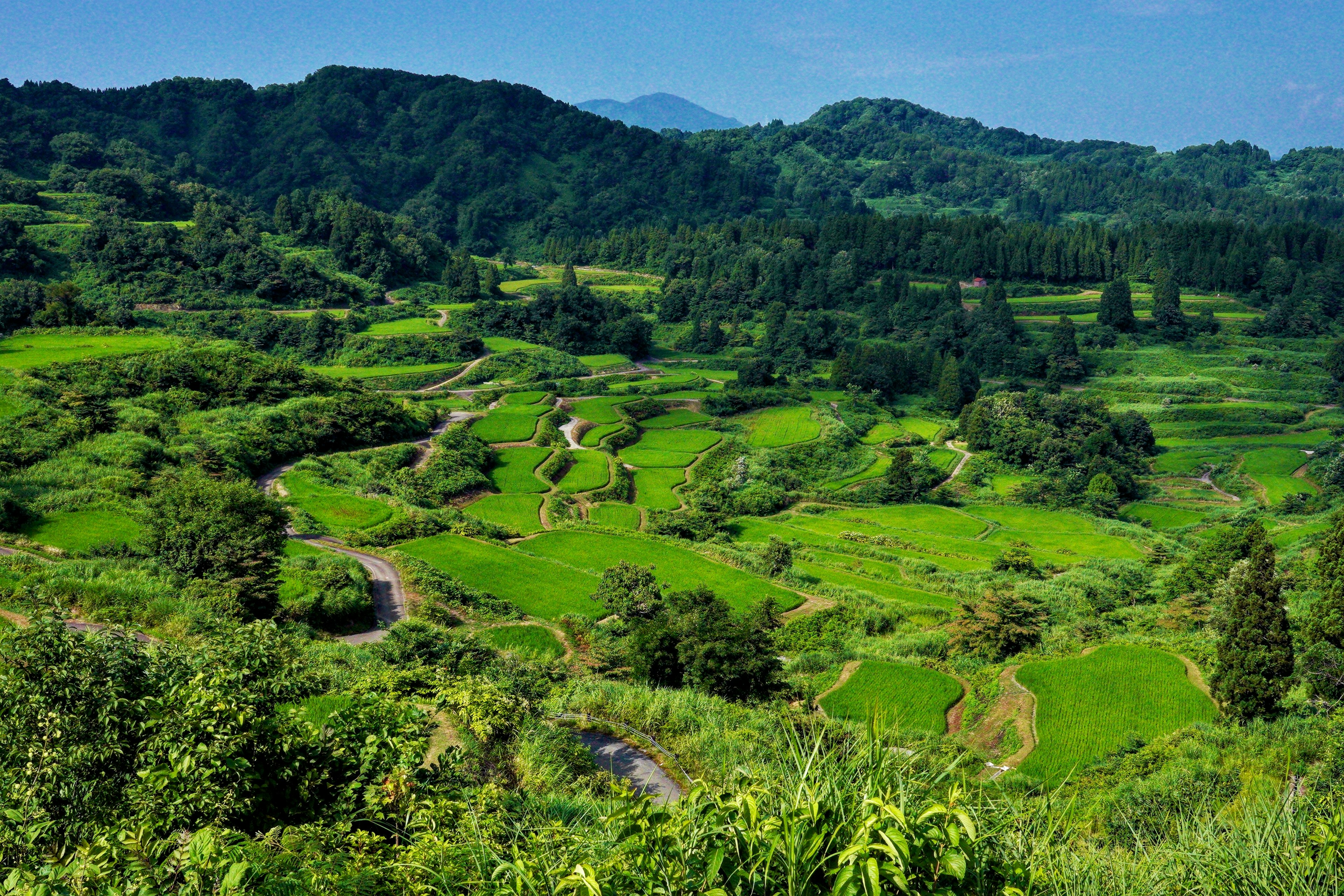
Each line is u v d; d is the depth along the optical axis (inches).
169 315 7116.1
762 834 248.4
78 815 458.9
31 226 7682.1
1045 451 6028.5
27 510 2459.4
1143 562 3917.3
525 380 7076.8
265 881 321.4
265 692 544.7
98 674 507.8
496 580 2876.5
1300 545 3737.7
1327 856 266.5
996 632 2377.0
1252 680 1485.0
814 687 2038.6
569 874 257.1
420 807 484.1
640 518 4379.9
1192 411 7293.3
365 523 3280.0
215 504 2174.0
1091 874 265.6
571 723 941.2
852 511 5064.0
